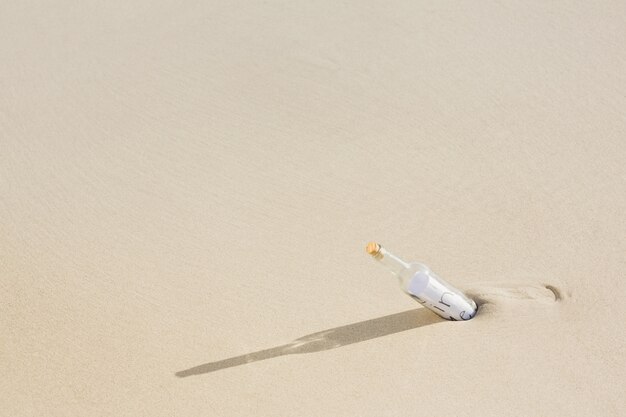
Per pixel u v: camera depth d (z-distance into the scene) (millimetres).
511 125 3783
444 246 3146
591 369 2570
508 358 2631
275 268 3135
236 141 3926
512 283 2922
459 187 3449
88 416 2592
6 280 3203
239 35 4727
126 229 3438
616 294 2830
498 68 4191
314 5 4902
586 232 3125
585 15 4500
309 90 4219
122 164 3854
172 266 3207
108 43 4816
